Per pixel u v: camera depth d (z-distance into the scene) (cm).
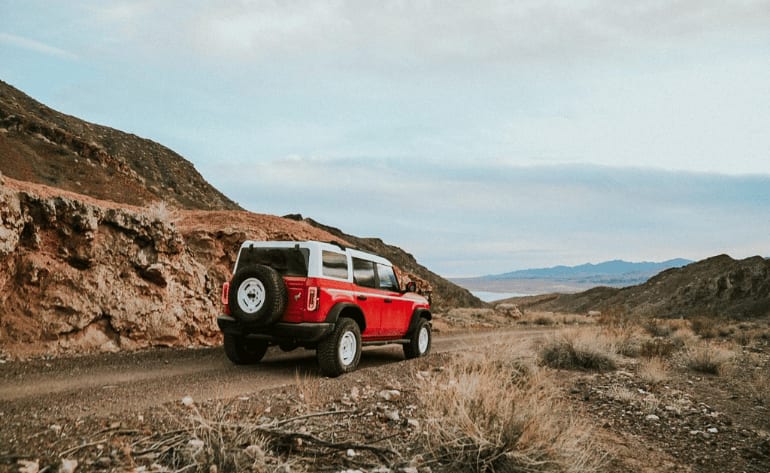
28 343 836
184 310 1118
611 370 1005
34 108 11725
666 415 630
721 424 596
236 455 349
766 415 662
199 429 408
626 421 597
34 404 495
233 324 774
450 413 418
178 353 953
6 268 846
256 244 813
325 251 793
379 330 920
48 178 7356
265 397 572
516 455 375
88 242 980
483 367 574
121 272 1030
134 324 999
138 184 9488
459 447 397
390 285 995
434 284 8162
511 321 3109
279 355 1001
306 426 457
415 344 1037
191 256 1267
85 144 9000
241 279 753
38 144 8144
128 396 549
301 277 762
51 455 343
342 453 398
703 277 9738
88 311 932
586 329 1368
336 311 773
